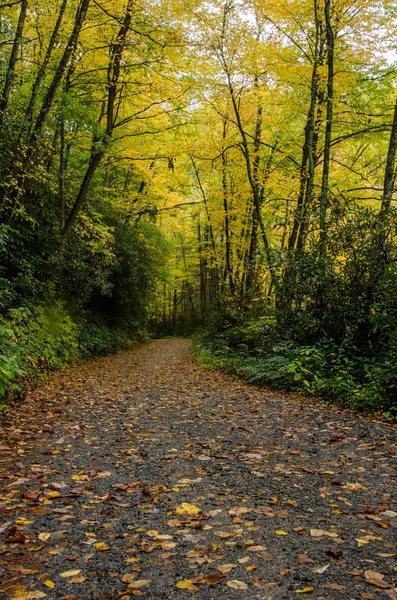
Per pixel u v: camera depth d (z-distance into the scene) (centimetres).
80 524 286
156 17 1109
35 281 1076
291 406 705
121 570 230
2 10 1023
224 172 1606
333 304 941
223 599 205
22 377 796
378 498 330
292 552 249
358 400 670
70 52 920
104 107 1444
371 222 898
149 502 326
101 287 1703
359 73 1148
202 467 411
